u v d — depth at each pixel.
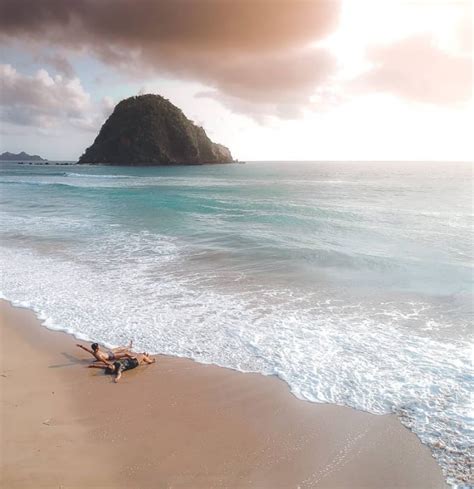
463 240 18.23
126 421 6.13
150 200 34.75
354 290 12.07
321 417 6.27
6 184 54.19
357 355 8.16
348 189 47.53
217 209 28.89
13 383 7.19
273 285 12.55
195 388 7.06
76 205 31.42
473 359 7.94
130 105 167.00
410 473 5.17
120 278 13.23
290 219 24.14
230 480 5.03
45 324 9.75
